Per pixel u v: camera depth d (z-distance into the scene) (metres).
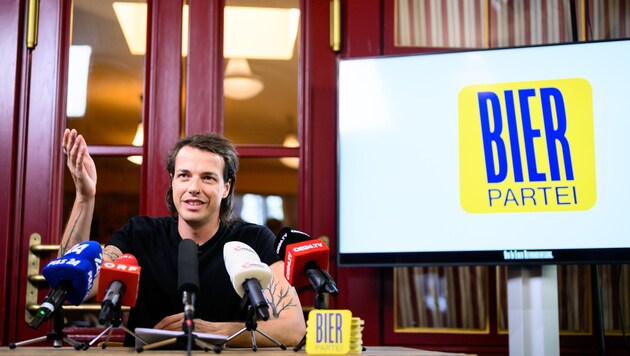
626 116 2.69
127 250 2.25
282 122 3.06
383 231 2.76
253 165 3.13
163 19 3.07
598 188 2.67
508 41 3.03
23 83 3.02
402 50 3.02
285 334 2.10
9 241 2.93
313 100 3.03
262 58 3.08
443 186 2.75
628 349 2.85
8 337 2.88
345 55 3.04
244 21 3.10
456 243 2.72
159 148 3.00
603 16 3.01
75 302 1.82
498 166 2.73
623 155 2.67
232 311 2.22
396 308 2.92
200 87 3.02
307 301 2.92
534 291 2.66
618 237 2.63
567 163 2.69
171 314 2.21
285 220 3.25
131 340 2.21
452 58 2.81
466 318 2.92
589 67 2.73
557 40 3.02
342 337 1.66
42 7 3.06
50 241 2.94
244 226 2.35
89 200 2.08
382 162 2.80
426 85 2.81
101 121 3.05
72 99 3.05
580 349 2.86
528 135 2.73
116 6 3.10
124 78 3.07
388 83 2.84
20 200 2.96
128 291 1.75
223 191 2.29
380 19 3.04
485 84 2.78
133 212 3.10
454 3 3.05
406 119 2.81
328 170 2.99
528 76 2.76
